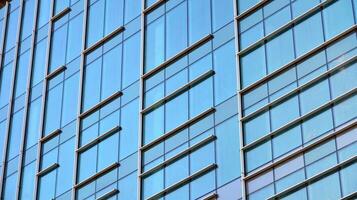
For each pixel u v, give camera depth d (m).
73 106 69.06
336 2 57.06
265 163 56.06
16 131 72.19
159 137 62.22
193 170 59.34
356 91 53.91
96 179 64.62
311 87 55.94
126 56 67.56
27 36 76.31
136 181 62.09
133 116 64.69
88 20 72.06
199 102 61.28
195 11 64.81
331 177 52.78
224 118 59.41
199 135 60.16
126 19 69.19
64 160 67.38
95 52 70.06
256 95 58.50
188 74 62.88
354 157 52.19
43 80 72.62
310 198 53.09
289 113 56.28
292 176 54.44
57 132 69.06
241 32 61.28
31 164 69.50
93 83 68.75
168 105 63.03
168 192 60.00
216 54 61.94
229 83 60.25
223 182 57.53
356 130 52.91
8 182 70.25
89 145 66.44
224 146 58.53
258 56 59.56
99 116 66.94
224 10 63.03
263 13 60.62
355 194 51.38
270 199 54.75
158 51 65.69
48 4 76.25
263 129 57.16
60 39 73.38
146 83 65.25
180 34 64.88
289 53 57.97
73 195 65.25
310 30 57.59
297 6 58.88
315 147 54.22
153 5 67.81
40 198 67.38
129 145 63.88
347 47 55.41
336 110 54.25
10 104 73.94
